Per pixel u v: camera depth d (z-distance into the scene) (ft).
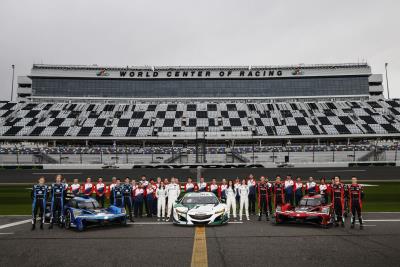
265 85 245.86
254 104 237.25
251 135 194.39
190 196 46.57
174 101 243.60
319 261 23.52
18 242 31.19
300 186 57.36
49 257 25.22
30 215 53.62
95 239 32.60
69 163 178.70
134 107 232.32
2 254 26.30
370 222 43.73
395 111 221.05
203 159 179.93
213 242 30.66
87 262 23.70
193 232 36.68
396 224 41.63
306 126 204.23
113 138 193.67
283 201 50.78
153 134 196.85
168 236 34.06
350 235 34.12
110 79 244.42
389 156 175.52
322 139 202.08
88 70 241.96
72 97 241.55
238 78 244.63
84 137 193.06
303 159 180.65
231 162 177.27
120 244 29.96
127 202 47.50
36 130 198.18
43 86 241.96
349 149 179.73
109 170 141.38
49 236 34.55
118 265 22.88
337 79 245.04
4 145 195.52
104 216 39.19
